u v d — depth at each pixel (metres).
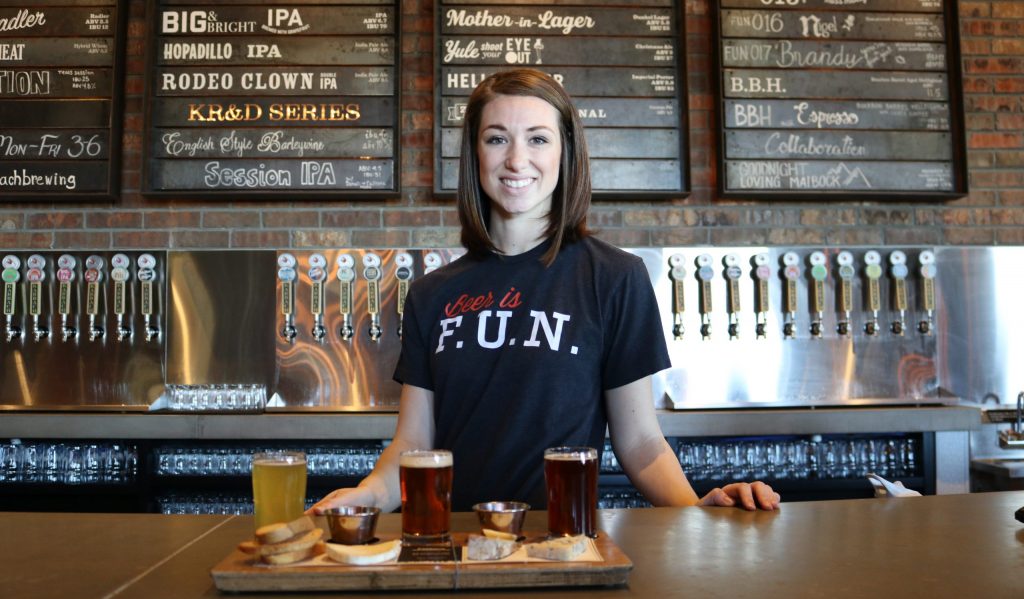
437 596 0.83
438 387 1.49
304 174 3.36
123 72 3.45
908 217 3.57
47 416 2.88
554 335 1.44
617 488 3.01
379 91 3.39
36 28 3.41
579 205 1.53
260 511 1.00
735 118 3.43
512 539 0.92
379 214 3.45
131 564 0.96
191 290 3.39
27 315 3.38
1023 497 1.35
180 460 3.02
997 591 0.83
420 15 3.53
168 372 3.36
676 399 3.39
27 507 2.97
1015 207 3.60
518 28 3.39
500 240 1.55
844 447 3.17
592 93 3.40
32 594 0.84
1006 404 3.49
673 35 3.44
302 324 3.38
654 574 0.90
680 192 3.39
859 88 3.47
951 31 3.51
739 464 3.16
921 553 0.98
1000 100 3.62
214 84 3.37
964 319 3.52
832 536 1.07
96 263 3.37
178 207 3.44
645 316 1.47
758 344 3.44
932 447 3.08
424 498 0.97
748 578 0.88
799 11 3.47
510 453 1.40
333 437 2.89
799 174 3.44
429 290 1.56
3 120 3.38
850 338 3.48
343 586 0.84
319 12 3.40
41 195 3.35
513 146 1.46
